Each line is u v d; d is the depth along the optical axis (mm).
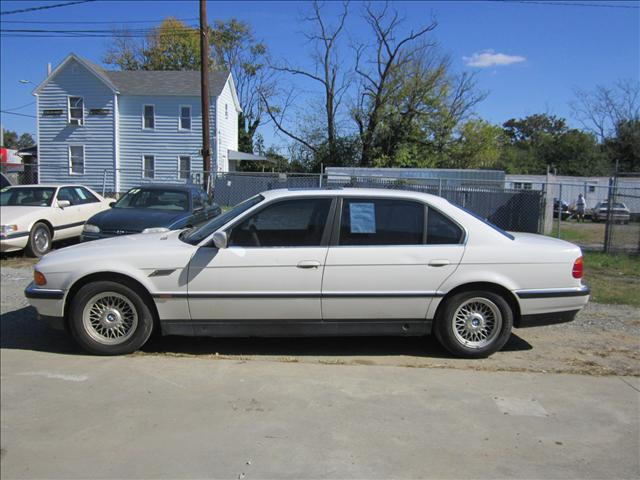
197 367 4719
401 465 3160
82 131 32750
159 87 33031
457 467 3145
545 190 17719
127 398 4078
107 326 4961
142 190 10406
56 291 4875
